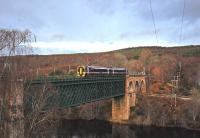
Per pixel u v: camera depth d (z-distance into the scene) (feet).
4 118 148.56
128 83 415.23
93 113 421.18
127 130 357.41
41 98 174.19
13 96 155.22
